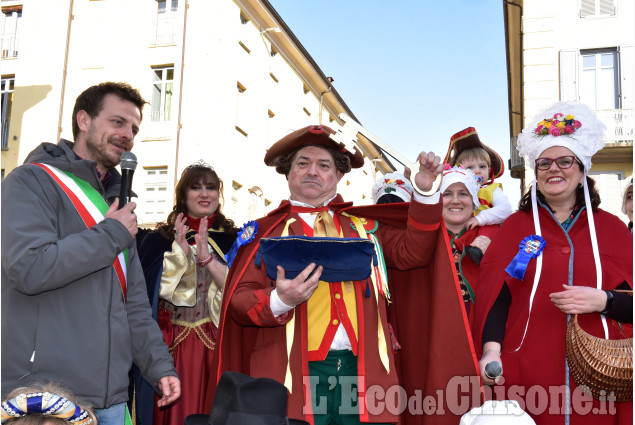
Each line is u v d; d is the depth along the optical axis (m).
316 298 2.71
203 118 17.47
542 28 13.77
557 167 2.76
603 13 13.66
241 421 2.13
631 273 2.67
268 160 3.06
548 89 13.59
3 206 2.39
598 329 2.60
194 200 4.12
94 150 2.81
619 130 13.27
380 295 2.80
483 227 3.59
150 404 3.65
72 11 18.45
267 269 2.62
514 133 18.48
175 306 3.83
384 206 2.92
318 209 2.89
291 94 23.41
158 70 18.08
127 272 2.80
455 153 4.50
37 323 2.37
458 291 2.73
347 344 2.66
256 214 19.67
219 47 18.05
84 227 2.53
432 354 2.72
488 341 2.78
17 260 2.28
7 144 17.88
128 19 18.23
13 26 18.53
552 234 2.82
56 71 18.02
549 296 2.68
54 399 2.14
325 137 2.87
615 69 13.55
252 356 2.73
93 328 2.42
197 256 3.80
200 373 3.68
